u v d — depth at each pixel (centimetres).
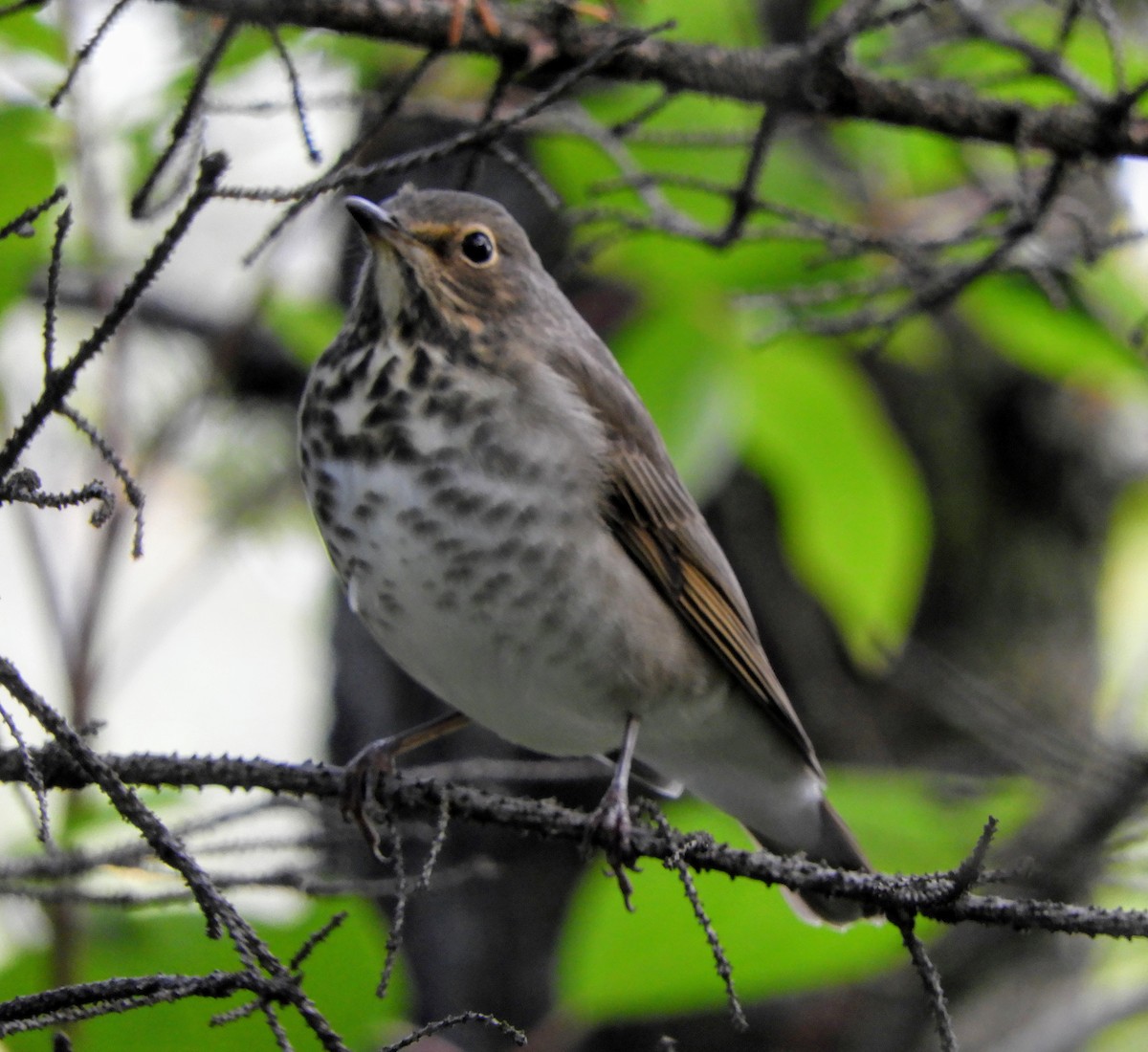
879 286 925
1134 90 806
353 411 874
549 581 876
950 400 1431
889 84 805
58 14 880
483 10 713
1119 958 1338
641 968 864
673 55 768
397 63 919
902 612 1089
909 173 1046
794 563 1203
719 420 974
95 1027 836
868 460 1025
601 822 789
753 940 855
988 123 819
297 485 1412
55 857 791
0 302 887
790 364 1005
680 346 976
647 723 970
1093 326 1011
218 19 689
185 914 881
